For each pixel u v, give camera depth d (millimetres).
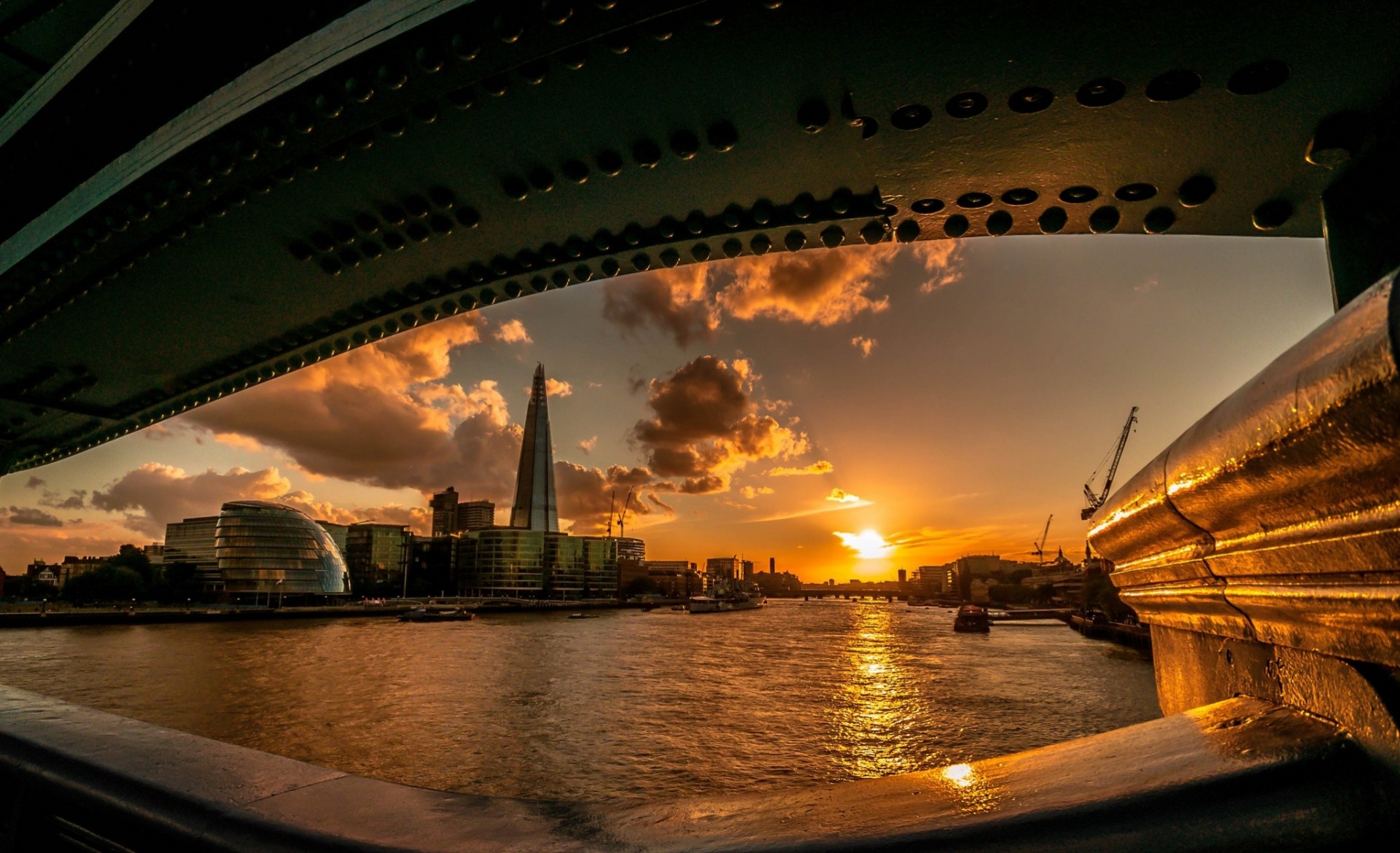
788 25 2777
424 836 1409
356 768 22047
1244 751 1042
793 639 77000
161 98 4367
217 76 4160
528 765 22469
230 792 1709
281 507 156250
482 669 46719
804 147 3541
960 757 23656
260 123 3486
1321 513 930
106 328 5801
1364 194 2656
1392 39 2266
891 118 2996
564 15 2709
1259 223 3078
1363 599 868
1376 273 2586
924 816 1116
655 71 3182
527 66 3174
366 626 97625
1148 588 1863
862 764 22781
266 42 3955
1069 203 3338
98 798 1802
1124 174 3096
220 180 3965
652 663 50688
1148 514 1540
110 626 89000
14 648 58938
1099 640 76500
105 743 2129
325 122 3430
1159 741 1229
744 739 26078
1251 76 2494
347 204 4301
